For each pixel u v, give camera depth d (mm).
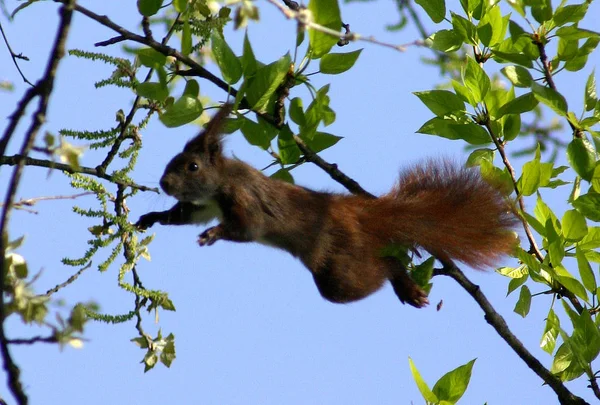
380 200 12852
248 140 11453
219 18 10609
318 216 12430
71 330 6500
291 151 11844
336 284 12391
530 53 10852
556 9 10445
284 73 10625
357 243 12461
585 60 10898
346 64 11000
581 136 10695
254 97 10781
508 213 12523
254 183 12219
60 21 6984
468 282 11867
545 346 11234
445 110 11336
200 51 11758
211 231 11742
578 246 11234
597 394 10359
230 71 10758
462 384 9969
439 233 12617
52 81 6930
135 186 9734
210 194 12133
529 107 10891
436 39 11141
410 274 12367
